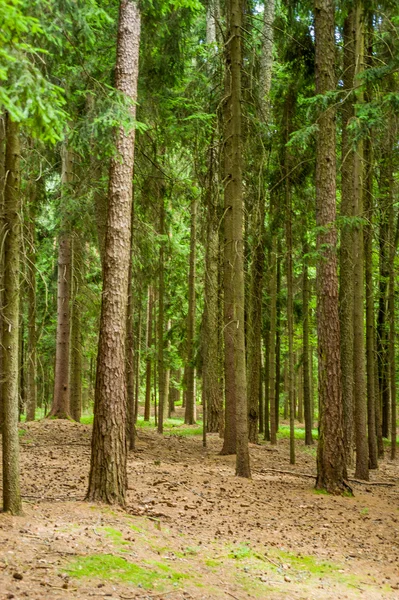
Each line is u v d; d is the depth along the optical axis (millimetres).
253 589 6133
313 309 26016
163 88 15258
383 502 11594
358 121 11273
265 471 14508
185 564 6488
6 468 6965
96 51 11672
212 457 15922
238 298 13086
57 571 5383
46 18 6664
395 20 11797
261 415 25719
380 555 8086
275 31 14992
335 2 13031
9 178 6949
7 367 6961
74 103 9641
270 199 17641
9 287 6875
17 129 6961
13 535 6152
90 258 20250
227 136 14570
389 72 11617
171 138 15562
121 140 8906
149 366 28469
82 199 15203
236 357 13094
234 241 13250
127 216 8938
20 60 4926
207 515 9047
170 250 21062
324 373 12227
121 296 8742
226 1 14477
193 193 16609
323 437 12164
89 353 24797
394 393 20188
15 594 4719
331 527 9281
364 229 16375
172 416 36312
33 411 20484
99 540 6543
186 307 27172
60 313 19797
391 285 19359
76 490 9430
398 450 23359
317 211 12539
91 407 35375
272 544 7988
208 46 17172
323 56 12680
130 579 5590
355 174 14352
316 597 6191
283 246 22453
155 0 10227
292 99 16266
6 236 6895
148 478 11422
